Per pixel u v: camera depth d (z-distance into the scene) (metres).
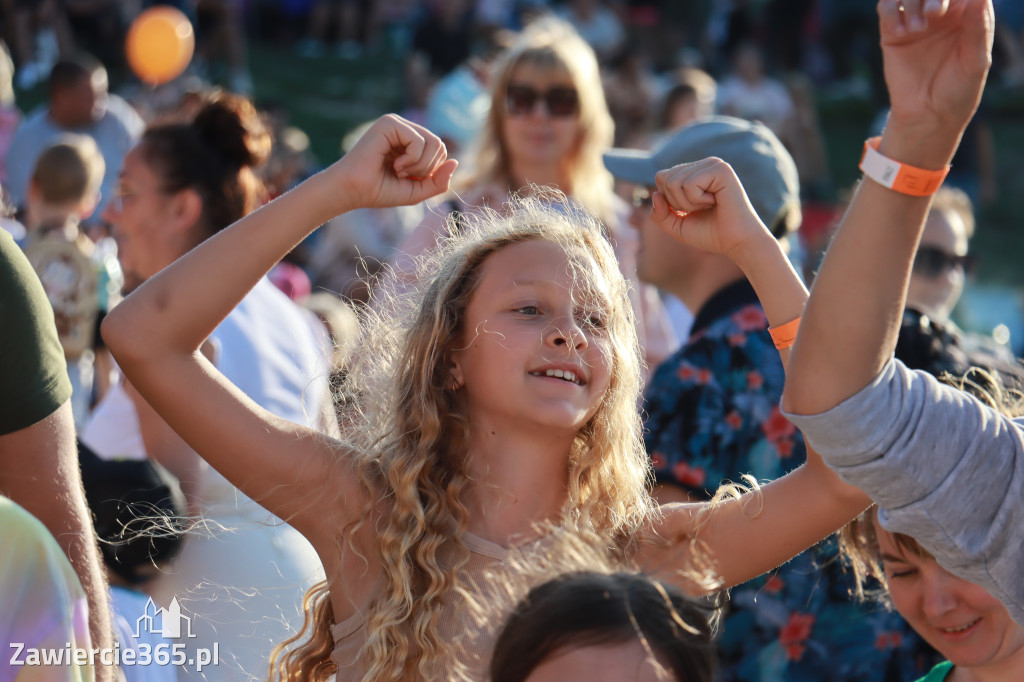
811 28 31.00
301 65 31.56
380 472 3.93
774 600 5.02
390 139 3.83
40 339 3.71
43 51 25.88
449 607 3.65
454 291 4.02
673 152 5.84
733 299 5.38
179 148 5.92
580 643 2.61
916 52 2.62
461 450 3.92
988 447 2.87
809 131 23.36
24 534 2.89
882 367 2.83
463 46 24.25
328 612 3.97
